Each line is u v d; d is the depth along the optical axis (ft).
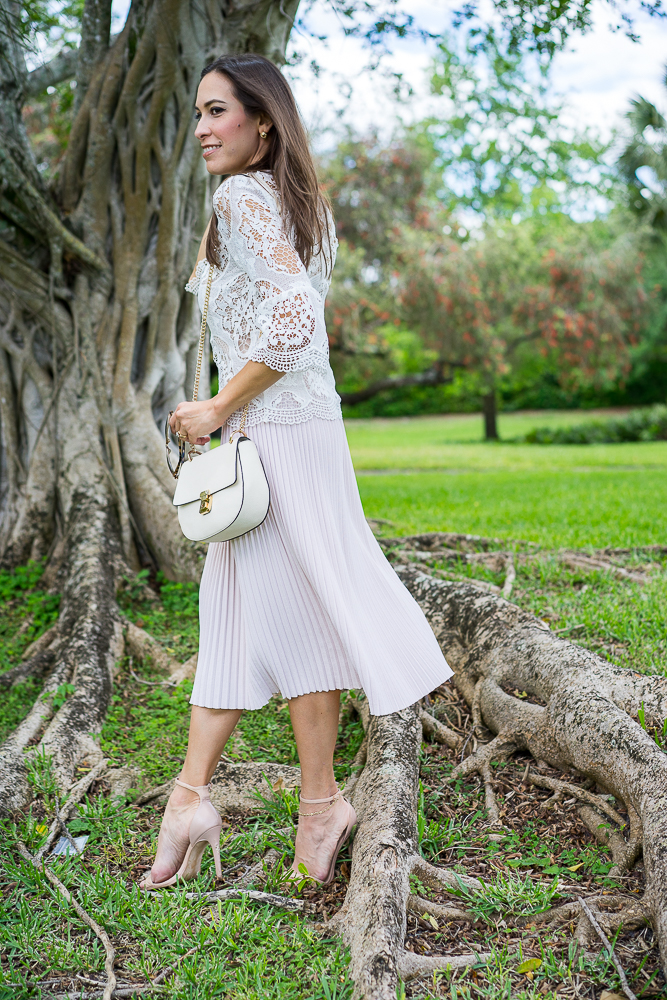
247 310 6.50
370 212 60.70
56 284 16.14
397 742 8.38
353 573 6.90
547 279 65.21
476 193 58.90
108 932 6.42
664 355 99.86
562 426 89.92
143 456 16.63
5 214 15.67
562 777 8.18
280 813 8.11
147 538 16.30
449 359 67.72
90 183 16.17
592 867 6.90
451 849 7.42
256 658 6.73
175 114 15.78
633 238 66.85
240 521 6.31
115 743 9.99
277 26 15.02
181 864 6.94
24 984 5.76
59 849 7.75
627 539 18.42
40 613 14.47
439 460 54.54
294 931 6.20
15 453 17.06
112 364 16.71
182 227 16.69
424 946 6.11
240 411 6.64
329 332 60.75
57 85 20.95
